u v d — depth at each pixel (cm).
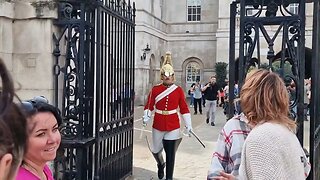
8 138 91
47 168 237
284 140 231
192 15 3353
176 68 3369
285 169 226
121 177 619
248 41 410
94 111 504
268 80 246
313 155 406
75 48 456
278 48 1944
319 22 448
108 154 553
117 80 593
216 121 1736
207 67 3319
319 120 482
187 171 779
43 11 457
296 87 402
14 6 464
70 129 452
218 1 3228
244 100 252
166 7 3378
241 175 237
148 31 2861
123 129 621
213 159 289
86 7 466
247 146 234
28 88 464
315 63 412
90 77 484
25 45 464
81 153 454
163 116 671
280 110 243
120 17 596
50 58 462
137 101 2728
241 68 406
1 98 91
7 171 92
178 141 685
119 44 603
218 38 3006
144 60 2777
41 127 216
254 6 416
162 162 699
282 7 419
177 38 3372
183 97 690
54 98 466
